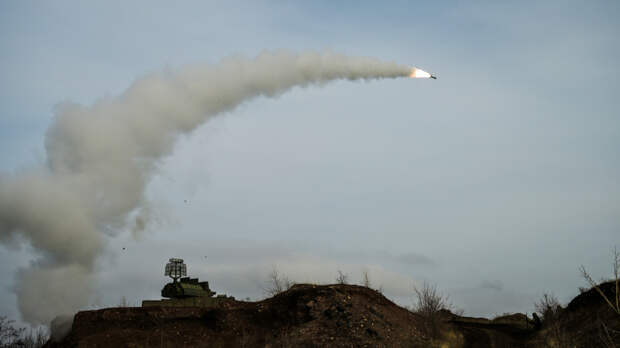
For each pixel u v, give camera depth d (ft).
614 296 149.59
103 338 139.85
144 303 155.22
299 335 135.13
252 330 145.69
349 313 140.26
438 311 153.58
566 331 147.13
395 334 137.90
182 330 146.82
